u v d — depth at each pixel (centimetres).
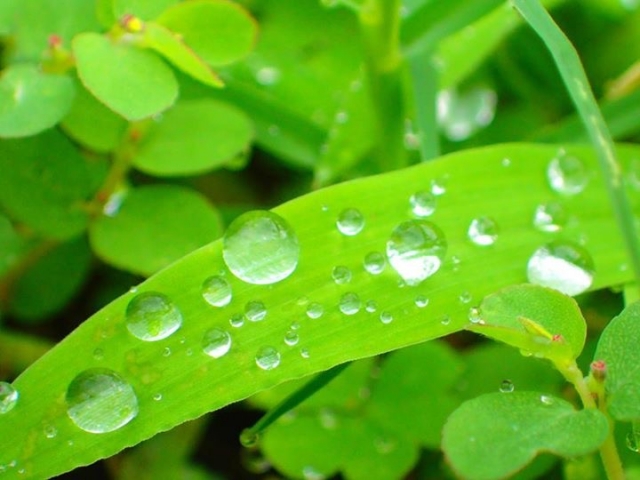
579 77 10
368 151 12
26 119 10
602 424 9
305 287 10
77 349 10
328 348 10
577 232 10
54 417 9
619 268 10
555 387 11
